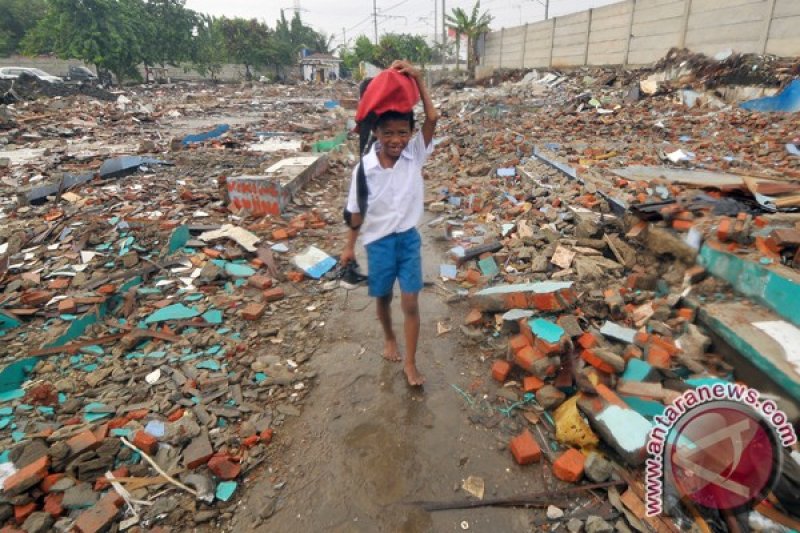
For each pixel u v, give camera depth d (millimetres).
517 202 6055
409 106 2428
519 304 3363
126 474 2328
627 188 5125
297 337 3559
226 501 2203
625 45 19375
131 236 5309
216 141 12094
